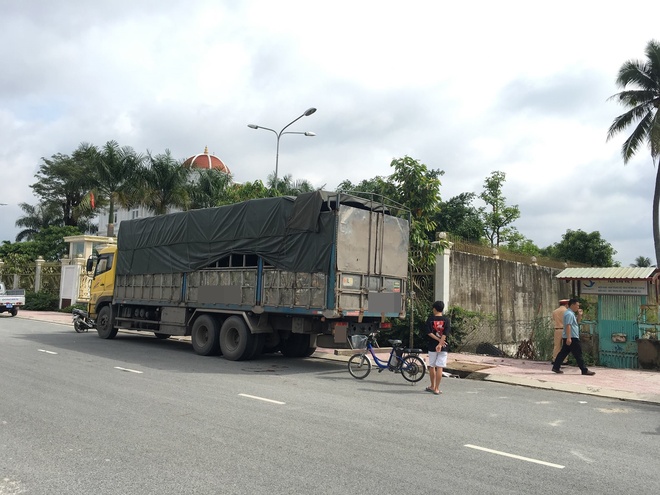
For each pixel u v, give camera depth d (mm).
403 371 10578
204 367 11773
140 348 15109
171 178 32375
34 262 37188
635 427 7355
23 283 37312
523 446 6141
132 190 32094
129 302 16578
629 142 28656
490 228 39844
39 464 5074
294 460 5320
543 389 10594
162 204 33062
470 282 18859
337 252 11477
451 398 9062
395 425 6930
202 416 7078
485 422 7312
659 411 8570
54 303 33594
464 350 16906
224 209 13812
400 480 4836
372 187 31297
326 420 7074
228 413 7297
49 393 8305
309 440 6062
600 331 13898
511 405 8641
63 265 32719
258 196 29797
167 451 5527
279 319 12969
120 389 8805
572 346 11891
